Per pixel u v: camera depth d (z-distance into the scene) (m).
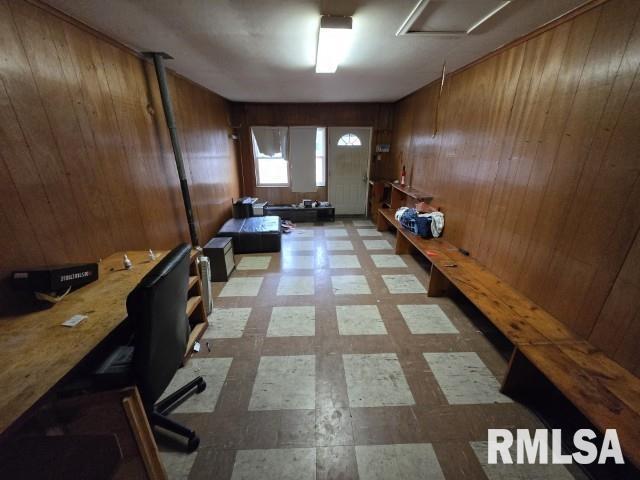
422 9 1.58
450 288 2.91
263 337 2.31
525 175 1.99
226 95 4.55
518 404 1.69
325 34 1.83
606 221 1.40
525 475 1.32
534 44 1.89
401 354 2.11
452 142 3.13
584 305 1.54
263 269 3.65
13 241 1.33
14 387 0.90
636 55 1.25
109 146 1.99
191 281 2.21
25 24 1.38
